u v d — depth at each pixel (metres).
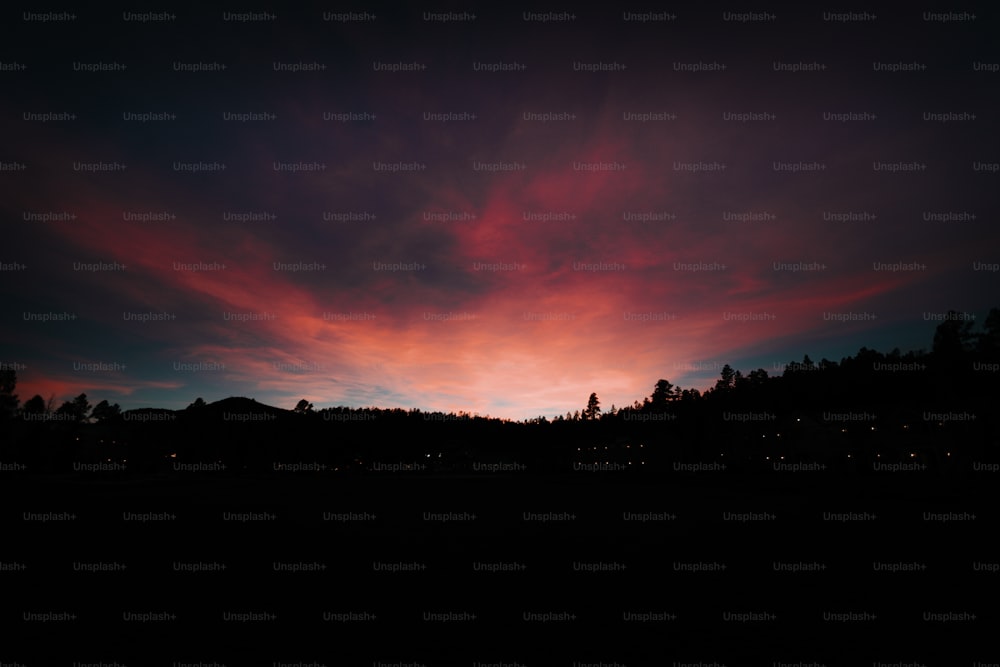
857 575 13.45
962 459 45.34
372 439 99.06
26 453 62.59
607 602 11.40
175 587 12.58
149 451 78.06
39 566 14.77
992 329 45.84
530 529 21.52
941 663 8.27
